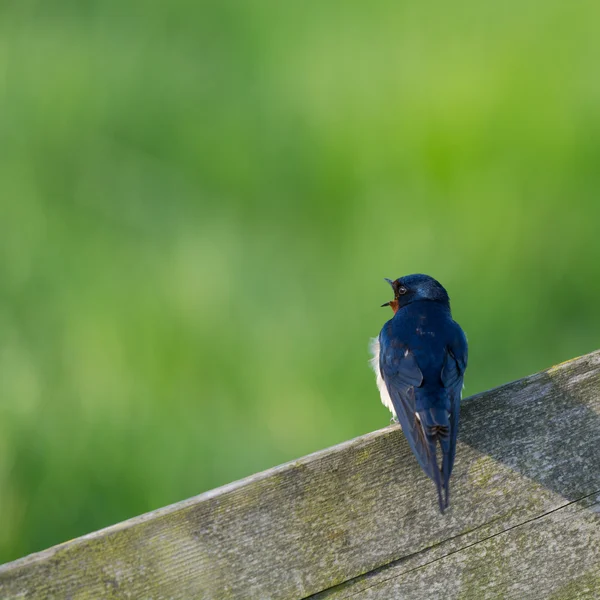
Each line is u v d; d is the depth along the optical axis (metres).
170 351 12.77
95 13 15.70
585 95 15.48
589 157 15.26
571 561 5.46
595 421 5.64
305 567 5.14
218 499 5.06
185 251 13.89
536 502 5.50
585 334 14.54
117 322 12.84
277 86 15.62
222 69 15.81
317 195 14.91
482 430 5.58
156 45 15.73
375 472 5.32
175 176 14.72
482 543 5.39
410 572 5.28
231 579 5.02
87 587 4.83
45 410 12.38
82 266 13.48
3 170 14.15
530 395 5.65
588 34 15.70
